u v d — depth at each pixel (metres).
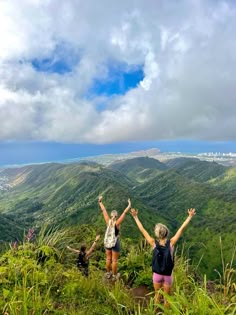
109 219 9.68
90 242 12.45
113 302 6.96
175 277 8.17
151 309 5.85
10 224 143.62
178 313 5.15
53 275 7.73
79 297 7.00
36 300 5.95
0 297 6.19
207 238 132.50
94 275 8.79
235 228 128.88
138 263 10.17
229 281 6.94
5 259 8.05
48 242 9.85
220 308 5.46
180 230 6.94
